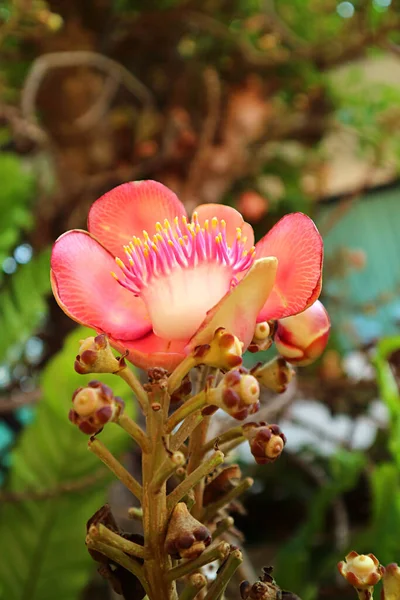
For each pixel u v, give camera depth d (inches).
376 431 46.5
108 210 15.2
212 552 12.6
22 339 40.4
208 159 53.1
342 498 51.7
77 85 54.8
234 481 14.5
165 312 13.5
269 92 60.9
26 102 46.6
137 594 13.7
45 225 53.1
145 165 51.1
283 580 35.4
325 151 68.0
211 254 13.6
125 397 29.0
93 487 28.5
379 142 59.2
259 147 58.3
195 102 57.7
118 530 13.4
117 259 13.9
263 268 12.6
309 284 13.5
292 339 14.6
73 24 55.9
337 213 57.7
